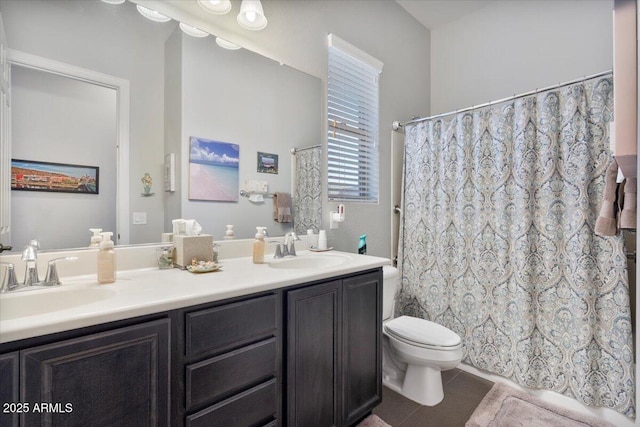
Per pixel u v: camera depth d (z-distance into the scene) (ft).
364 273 5.05
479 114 6.61
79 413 2.42
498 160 6.29
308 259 5.58
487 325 6.45
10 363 2.18
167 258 4.36
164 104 4.62
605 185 4.81
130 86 4.33
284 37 5.97
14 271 3.18
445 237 7.13
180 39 4.75
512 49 7.84
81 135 3.95
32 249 3.19
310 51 6.41
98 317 2.48
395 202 8.22
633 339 5.20
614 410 5.02
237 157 5.39
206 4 4.96
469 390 6.13
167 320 2.89
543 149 5.74
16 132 3.50
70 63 3.88
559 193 5.60
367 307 5.05
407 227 7.93
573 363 5.40
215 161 5.13
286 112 6.05
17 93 3.51
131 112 4.33
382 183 7.89
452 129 7.07
